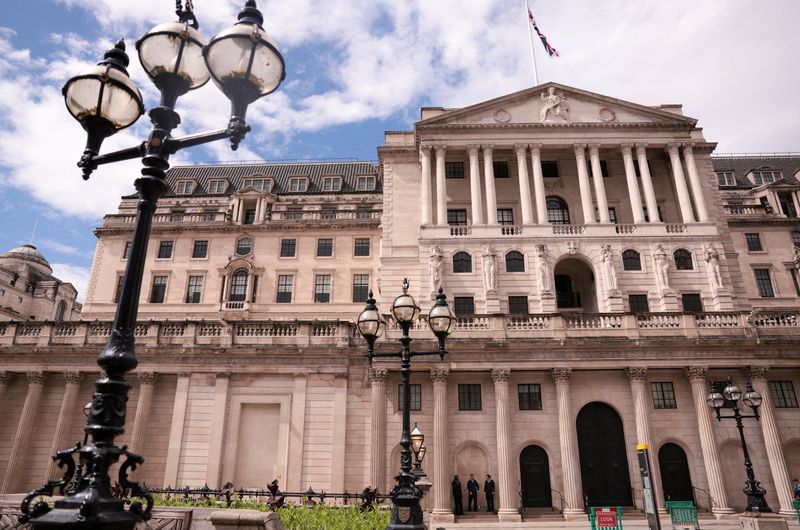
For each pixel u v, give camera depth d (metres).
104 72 7.02
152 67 7.34
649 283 39.06
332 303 53.59
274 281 54.72
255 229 56.56
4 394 32.94
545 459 31.94
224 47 6.84
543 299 38.09
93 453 5.69
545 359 32.47
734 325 33.16
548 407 32.62
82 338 33.44
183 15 7.86
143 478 31.06
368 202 60.78
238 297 54.50
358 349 32.72
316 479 30.55
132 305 6.44
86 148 7.24
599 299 38.94
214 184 65.25
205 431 31.52
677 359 32.38
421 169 44.88
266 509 18.33
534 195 44.31
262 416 32.22
